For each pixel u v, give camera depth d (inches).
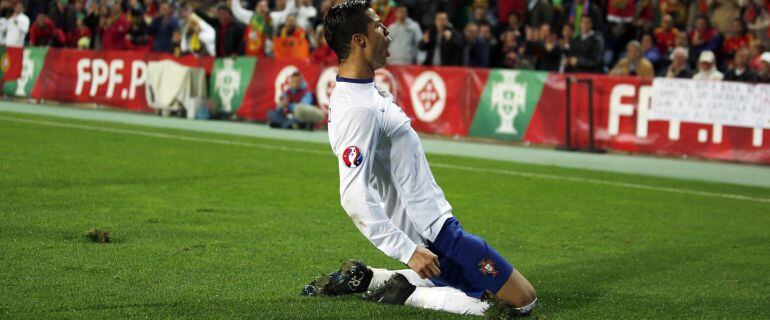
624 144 1173.7
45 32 1791.3
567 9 1520.7
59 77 1654.8
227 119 1485.0
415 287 415.2
